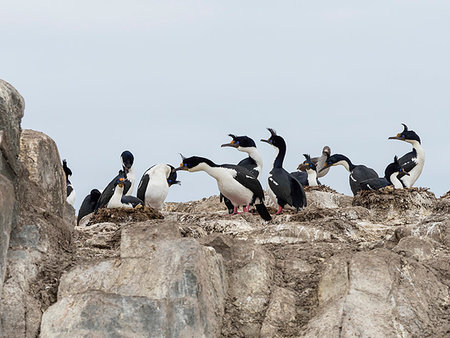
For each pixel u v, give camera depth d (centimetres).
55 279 1431
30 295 1399
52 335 1345
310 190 3381
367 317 1363
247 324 1444
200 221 2253
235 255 1546
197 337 1330
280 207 2642
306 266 1579
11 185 1403
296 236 1869
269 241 1870
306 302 1477
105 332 1334
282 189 2614
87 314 1348
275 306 1452
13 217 1443
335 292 1458
